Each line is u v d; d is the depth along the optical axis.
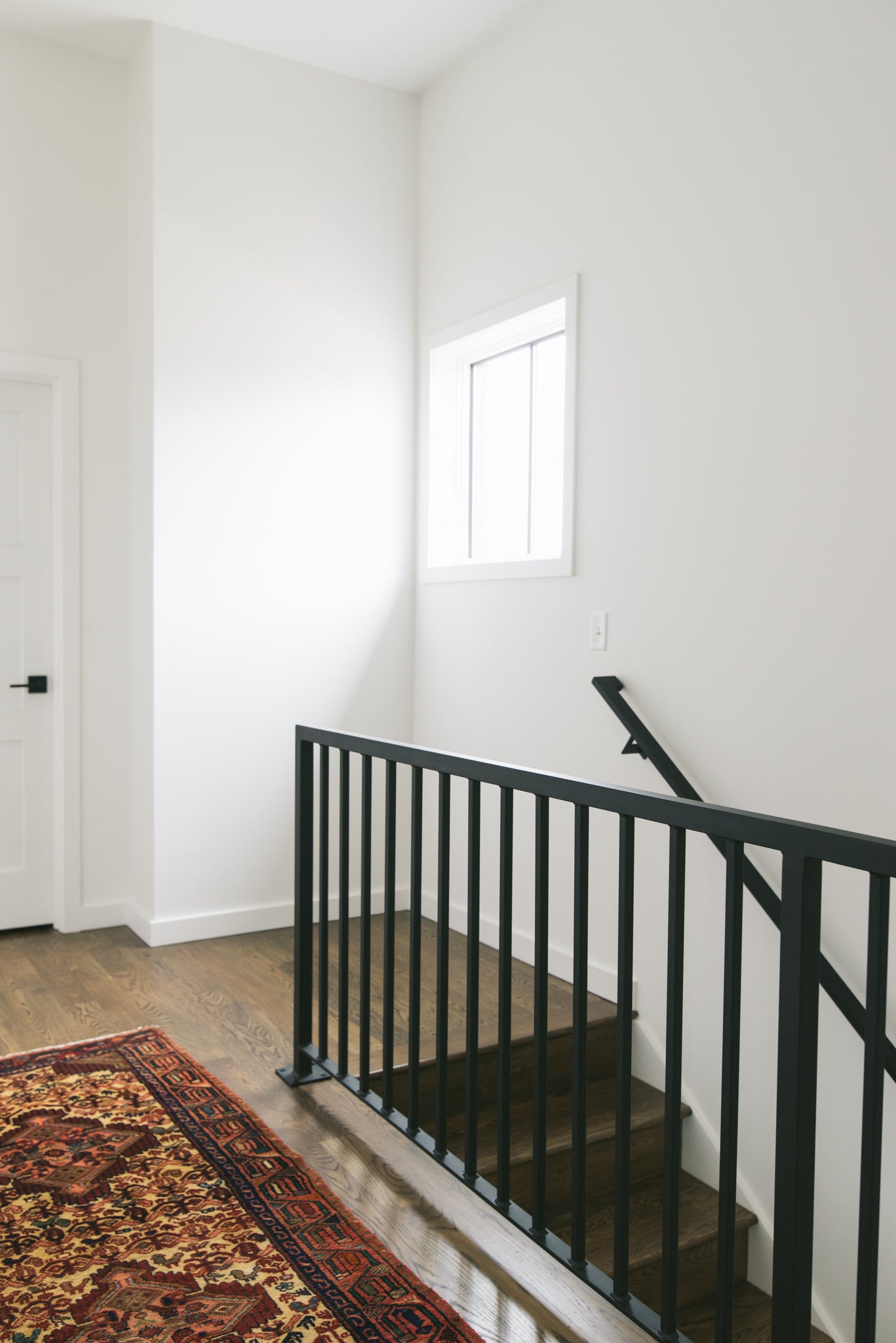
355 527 4.03
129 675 3.91
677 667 2.84
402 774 4.20
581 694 3.22
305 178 3.85
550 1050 2.86
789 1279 1.25
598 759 3.15
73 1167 2.09
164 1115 2.32
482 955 3.57
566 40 3.25
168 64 3.57
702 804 1.37
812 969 1.23
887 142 2.23
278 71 3.78
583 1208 1.60
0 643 3.81
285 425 3.85
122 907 3.93
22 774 3.86
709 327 2.71
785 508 2.49
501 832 1.79
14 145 3.64
